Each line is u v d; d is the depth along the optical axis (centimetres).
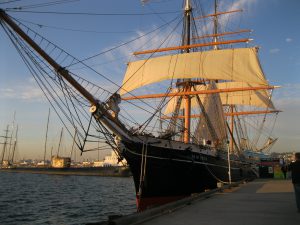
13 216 2684
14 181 8144
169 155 2452
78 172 12569
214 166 3114
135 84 4450
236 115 6469
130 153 2191
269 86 3984
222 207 1327
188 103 3959
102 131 2095
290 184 2733
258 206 1355
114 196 4506
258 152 6769
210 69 4131
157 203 2369
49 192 5084
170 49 4362
